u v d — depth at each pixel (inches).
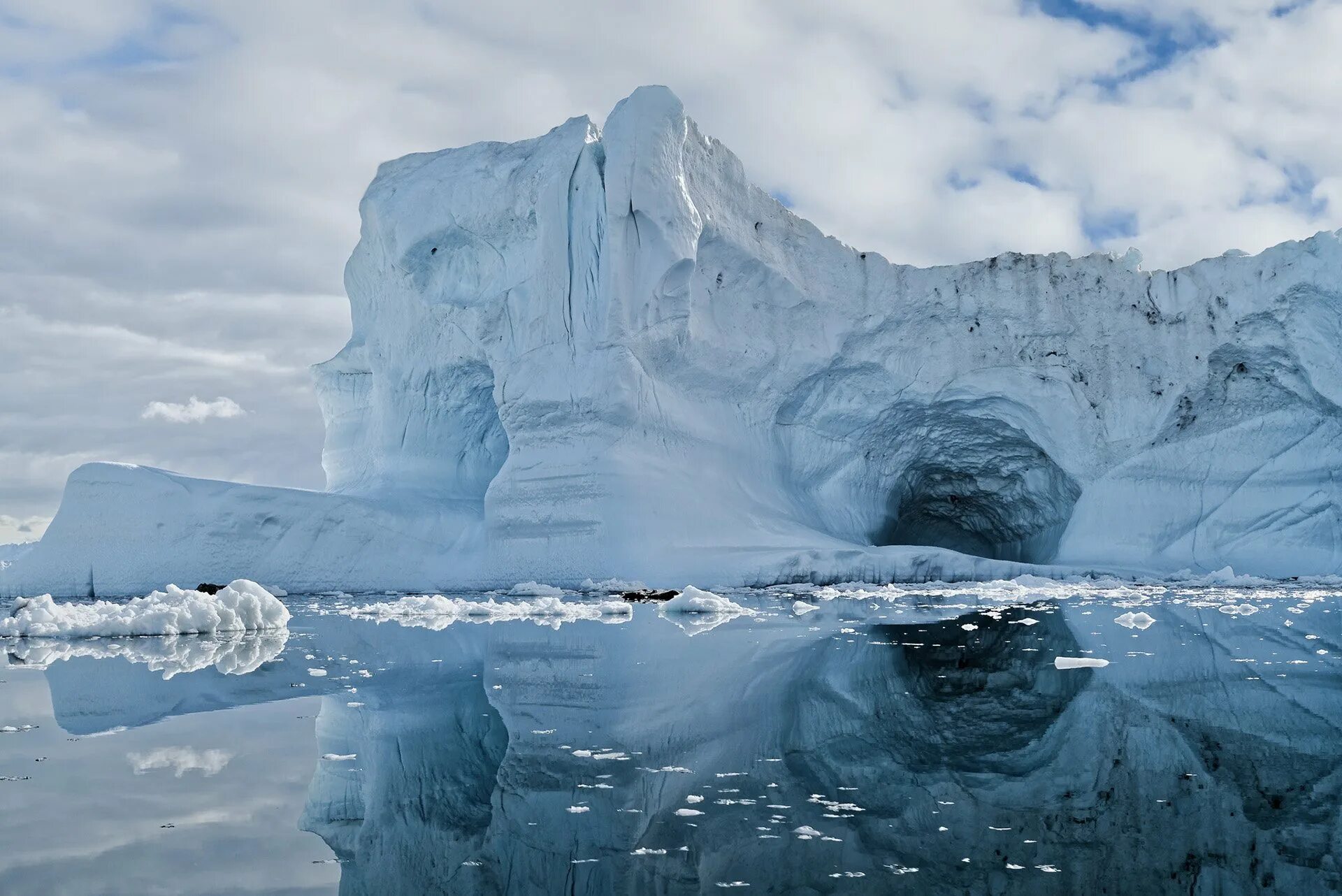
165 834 163.8
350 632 507.8
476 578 914.7
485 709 275.6
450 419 1081.4
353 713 270.8
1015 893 138.6
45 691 311.7
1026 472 1165.1
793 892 140.3
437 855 154.2
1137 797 186.1
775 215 1030.4
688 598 629.3
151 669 364.8
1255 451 1090.7
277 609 541.3
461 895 136.7
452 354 1028.5
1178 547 1068.5
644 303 879.7
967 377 1085.8
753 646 420.8
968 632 477.7
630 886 142.3
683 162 913.5
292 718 263.6
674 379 955.3
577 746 229.9
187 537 863.1
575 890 140.5
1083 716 259.8
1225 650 399.2
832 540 969.5
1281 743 229.3
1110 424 1087.6
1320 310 1038.4
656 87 892.0
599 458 884.6
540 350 921.5
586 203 904.9
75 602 777.6
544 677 338.6
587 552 871.7
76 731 247.1
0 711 275.9
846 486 1104.8
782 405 1049.5
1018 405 1095.0
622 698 292.8
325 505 911.7
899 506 1195.3
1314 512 1056.2
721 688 311.4
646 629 504.7
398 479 1061.8
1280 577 1023.0
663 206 871.7
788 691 304.2
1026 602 693.9
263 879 142.7
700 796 187.8
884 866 150.8
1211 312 1081.4
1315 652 391.5
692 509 899.4
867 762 214.1
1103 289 1096.8
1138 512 1079.0
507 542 918.4
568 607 636.1
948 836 164.4
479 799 184.9
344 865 149.6
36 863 148.8
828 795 188.9
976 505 1243.8
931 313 1087.6
